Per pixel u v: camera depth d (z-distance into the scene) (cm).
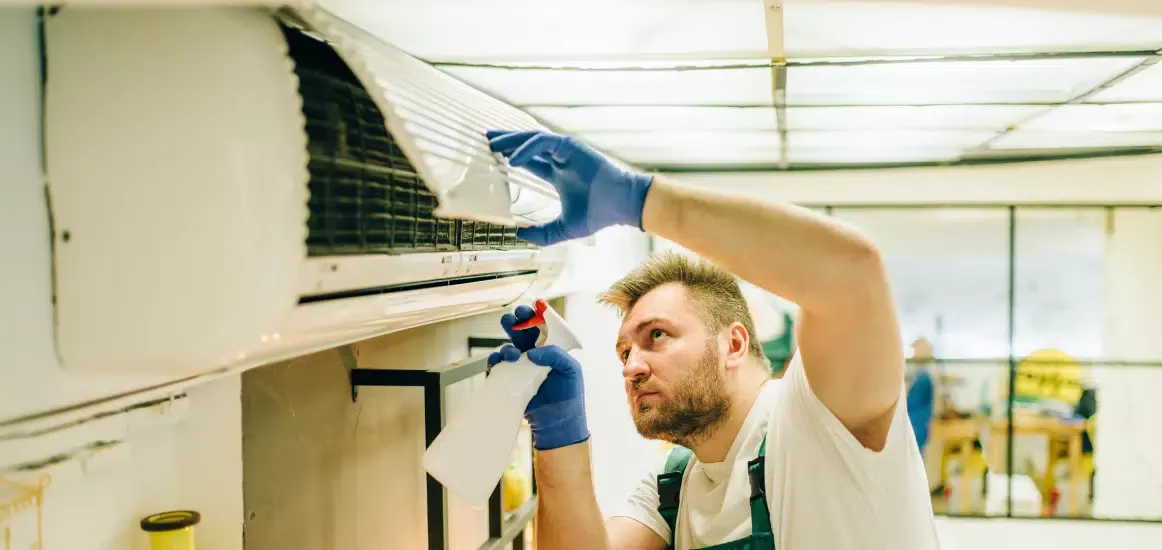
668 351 103
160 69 46
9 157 47
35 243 48
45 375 52
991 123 214
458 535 171
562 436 103
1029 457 357
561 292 185
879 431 88
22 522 59
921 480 94
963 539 361
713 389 103
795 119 201
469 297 95
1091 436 351
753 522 97
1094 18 105
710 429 106
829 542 90
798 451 92
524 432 208
